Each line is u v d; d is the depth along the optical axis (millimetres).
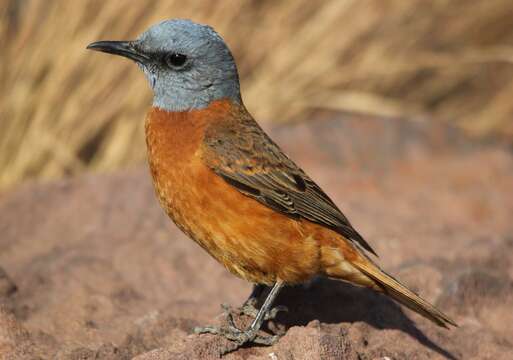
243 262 9609
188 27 9992
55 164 16547
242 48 17812
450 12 19625
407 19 19000
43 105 16422
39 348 9219
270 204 9477
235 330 9133
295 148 16516
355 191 15305
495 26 20219
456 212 14906
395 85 19562
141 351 9359
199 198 9438
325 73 18141
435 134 17156
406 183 15836
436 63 18969
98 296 10406
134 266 11789
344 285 10656
